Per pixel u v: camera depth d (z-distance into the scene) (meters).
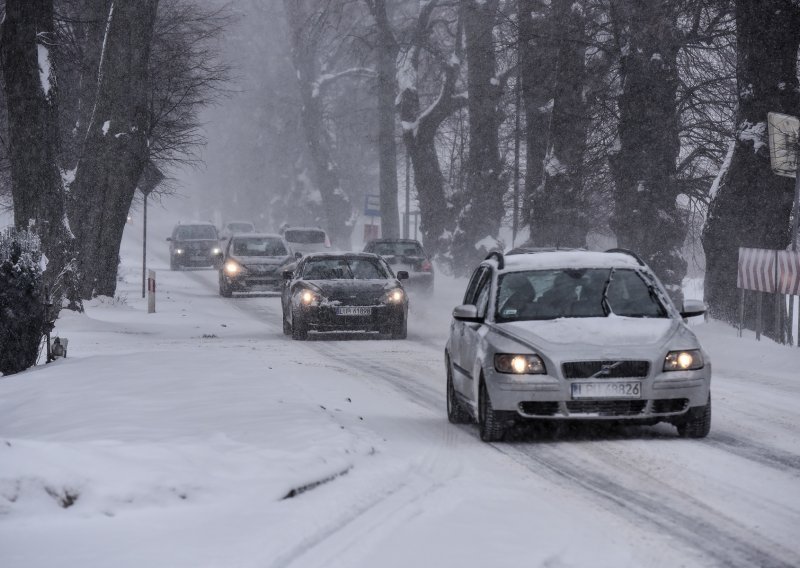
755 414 39.56
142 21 96.56
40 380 43.81
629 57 90.94
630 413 32.97
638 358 32.94
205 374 43.75
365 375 53.19
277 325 89.50
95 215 98.38
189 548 20.30
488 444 33.50
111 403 35.78
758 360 58.31
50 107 83.31
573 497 25.47
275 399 37.12
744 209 78.25
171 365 47.00
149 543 20.69
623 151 92.44
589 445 33.09
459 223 152.25
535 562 19.47
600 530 22.14
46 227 83.94
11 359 52.19
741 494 25.83
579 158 104.31
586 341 33.38
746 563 19.77
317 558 20.08
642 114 90.88
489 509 24.02
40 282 53.19
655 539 21.45
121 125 97.50
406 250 118.00
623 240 93.44
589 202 112.06
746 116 78.50
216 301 118.00
